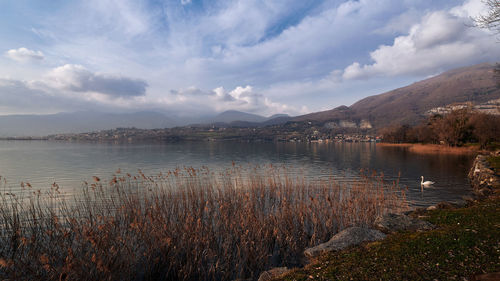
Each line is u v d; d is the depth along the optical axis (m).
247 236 12.80
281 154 99.38
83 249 10.21
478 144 86.25
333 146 173.00
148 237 11.74
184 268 10.95
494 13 13.59
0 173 45.78
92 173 45.88
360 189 22.59
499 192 17.80
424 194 27.72
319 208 17.16
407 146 131.75
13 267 9.36
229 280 10.68
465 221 10.26
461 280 6.07
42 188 30.83
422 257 7.34
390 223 10.73
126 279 10.23
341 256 8.05
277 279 7.15
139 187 25.44
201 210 15.04
